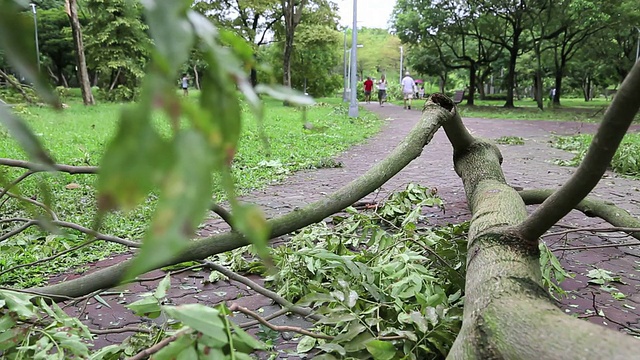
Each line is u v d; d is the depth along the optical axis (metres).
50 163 0.41
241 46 0.50
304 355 2.55
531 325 1.46
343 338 2.04
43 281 3.63
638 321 3.03
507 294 1.70
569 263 4.00
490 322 1.59
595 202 3.74
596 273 3.69
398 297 2.46
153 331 2.10
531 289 1.73
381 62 68.19
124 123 0.32
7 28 0.36
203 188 0.34
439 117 3.57
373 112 24.66
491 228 2.29
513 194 2.97
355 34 19.62
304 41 34.31
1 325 1.63
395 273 2.71
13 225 4.56
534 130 16.78
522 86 57.62
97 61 24.72
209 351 1.13
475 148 4.09
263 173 7.76
